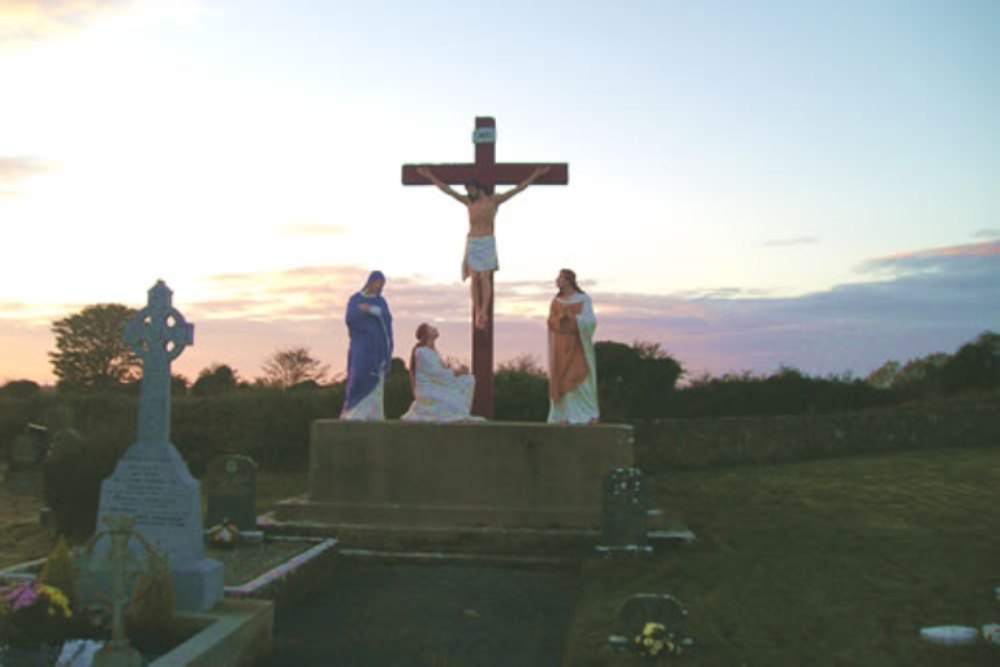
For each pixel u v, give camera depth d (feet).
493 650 26.43
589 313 45.52
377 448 43.16
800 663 23.27
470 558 38.83
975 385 103.86
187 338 27.07
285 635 27.53
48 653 21.54
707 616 27.68
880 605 28.19
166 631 23.16
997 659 22.97
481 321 48.34
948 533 39.86
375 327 46.16
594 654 24.27
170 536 25.48
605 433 42.47
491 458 42.63
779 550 37.35
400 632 28.07
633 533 37.42
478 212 48.85
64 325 120.88
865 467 65.05
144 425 26.63
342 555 38.96
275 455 73.15
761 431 73.77
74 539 41.27
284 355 103.24
